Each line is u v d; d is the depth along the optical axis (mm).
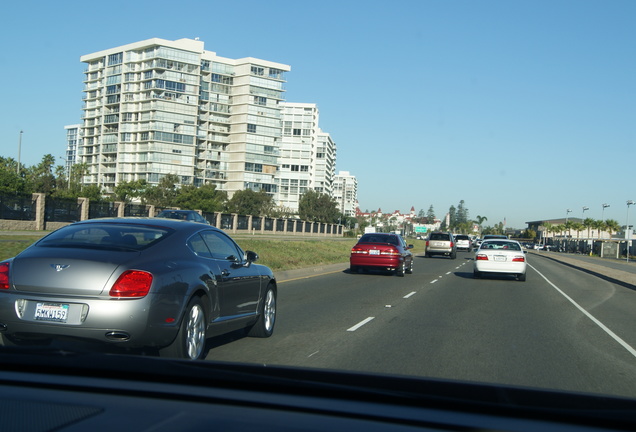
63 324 5762
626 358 8398
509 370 7324
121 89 126062
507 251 23406
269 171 140500
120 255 6125
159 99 121750
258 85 137750
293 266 25641
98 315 5727
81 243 6418
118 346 5895
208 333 7051
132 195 98938
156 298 5961
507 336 10000
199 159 134875
